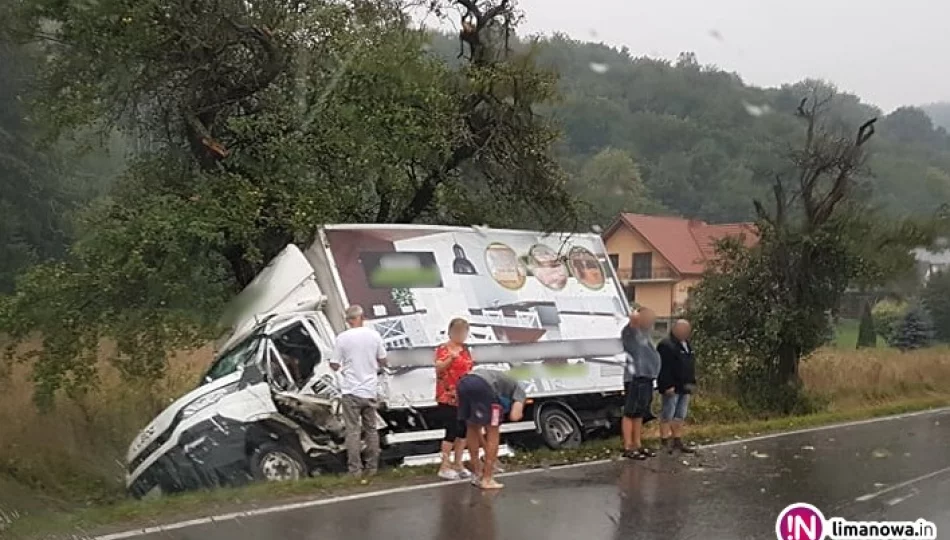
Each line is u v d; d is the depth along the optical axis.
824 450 13.87
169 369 14.83
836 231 21.56
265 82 15.19
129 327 13.96
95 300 13.93
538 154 17.25
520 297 14.30
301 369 11.98
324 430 11.80
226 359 12.21
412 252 13.48
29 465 11.97
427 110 16.06
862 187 22.94
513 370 13.77
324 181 15.40
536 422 14.02
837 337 26.44
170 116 15.23
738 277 21.66
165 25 14.27
